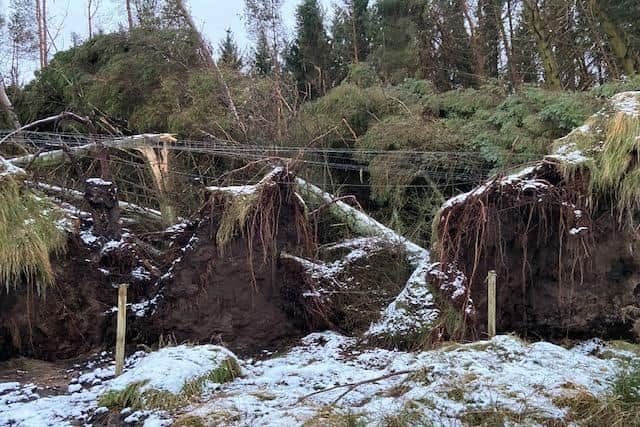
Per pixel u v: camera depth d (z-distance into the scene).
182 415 3.63
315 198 7.77
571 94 8.70
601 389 3.68
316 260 6.43
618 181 5.23
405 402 3.55
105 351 5.44
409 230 8.55
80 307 5.44
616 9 10.20
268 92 10.60
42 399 4.12
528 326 5.61
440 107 10.41
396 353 5.16
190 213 7.93
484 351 4.42
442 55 14.85
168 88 10.45
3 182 5.07
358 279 6.51
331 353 5.25
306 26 13.88
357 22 14.59
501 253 5.54
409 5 12.95
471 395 3.54
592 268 5.39
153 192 8.36
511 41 14.37
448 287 5.42
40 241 5.08
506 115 8.97
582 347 5.31
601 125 5.62
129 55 11.29
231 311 5.66
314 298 5.83
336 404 3.70
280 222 5.89
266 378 4.39
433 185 8.68
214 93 10.41
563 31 12.89
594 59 13.26
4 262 4.87
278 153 8.88
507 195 5.47
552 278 5.53
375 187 9.12
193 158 9.15
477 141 8.93
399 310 5.63
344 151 8.77
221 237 5.57
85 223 6.02
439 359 4.27
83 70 11.73
